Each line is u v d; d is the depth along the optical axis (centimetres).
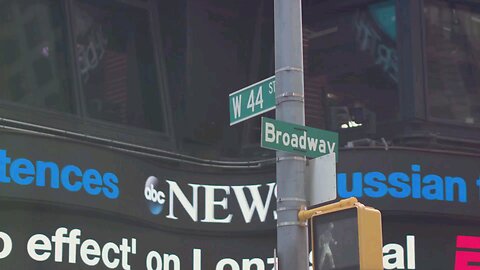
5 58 1711
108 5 1898
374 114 1984
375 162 1864
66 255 1647
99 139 1794
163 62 1975
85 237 1683
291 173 1016
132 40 1930
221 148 1994
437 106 1980
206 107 1997
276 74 1059
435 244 1877
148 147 1877
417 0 2002
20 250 1588
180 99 1980
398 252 1848
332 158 998
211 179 1903
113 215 1731
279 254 998
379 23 2023
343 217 890
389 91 1986
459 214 1883
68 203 1659
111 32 1897
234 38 2062
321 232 912
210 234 1873
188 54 1988
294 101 1042
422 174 1877
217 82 2023
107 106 1853
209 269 1855
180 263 1830
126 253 1742
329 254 898
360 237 862
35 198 1614
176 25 2002
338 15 2066
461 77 2028
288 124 1027
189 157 1923
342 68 2038
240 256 1878
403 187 1858
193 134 1962
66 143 1686
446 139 1961
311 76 2044
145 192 1802
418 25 1989
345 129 1995
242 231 1884
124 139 1853
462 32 2058
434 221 1888
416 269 1848
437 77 1998
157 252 1800
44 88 1759
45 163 1645
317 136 1048
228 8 2062
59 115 1762
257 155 1997
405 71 1970
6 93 1698
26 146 1628
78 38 1833
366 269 855
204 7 2028
